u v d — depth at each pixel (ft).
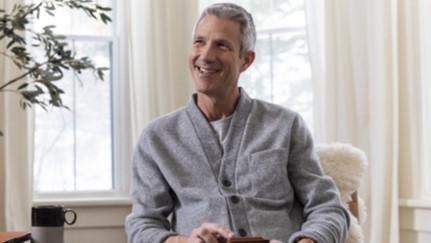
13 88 12.16
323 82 11.88
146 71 12.56
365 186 11.45
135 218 7.24
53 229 7.04
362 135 11.51
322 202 7.22
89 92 13.37
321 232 6.75
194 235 6.44
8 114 12.14
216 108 7.48
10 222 12.08
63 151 13.29
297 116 7.57
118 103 13.32
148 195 7.34
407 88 11.46
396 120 11.21
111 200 12.67
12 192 12.13
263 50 13.00
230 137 7.34
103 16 6.73
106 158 13.43
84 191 13.24
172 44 12.61
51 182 13.25
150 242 6.88
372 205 11.32
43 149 13.23
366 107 11.48
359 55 11.50
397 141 11.20
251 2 13.08
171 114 7.63
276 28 12.90
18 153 12.17
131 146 13.15
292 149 7.38
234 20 7.39
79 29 13.34
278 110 7.58
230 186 7.17
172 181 7.24
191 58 7.40
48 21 13.16
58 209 7.08
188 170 7.27
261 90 12.99
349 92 11.53
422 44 11.63
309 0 11.88
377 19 11.32
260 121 7.48
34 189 13.10
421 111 11.42
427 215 11.12
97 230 12.73
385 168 11.25
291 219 7.27
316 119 11.85
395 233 11.11
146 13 12.56
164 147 7.40
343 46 11.55
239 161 7.22
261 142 7.31
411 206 11.24
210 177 7.22
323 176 7.41
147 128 7.55
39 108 13.20
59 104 6.41
